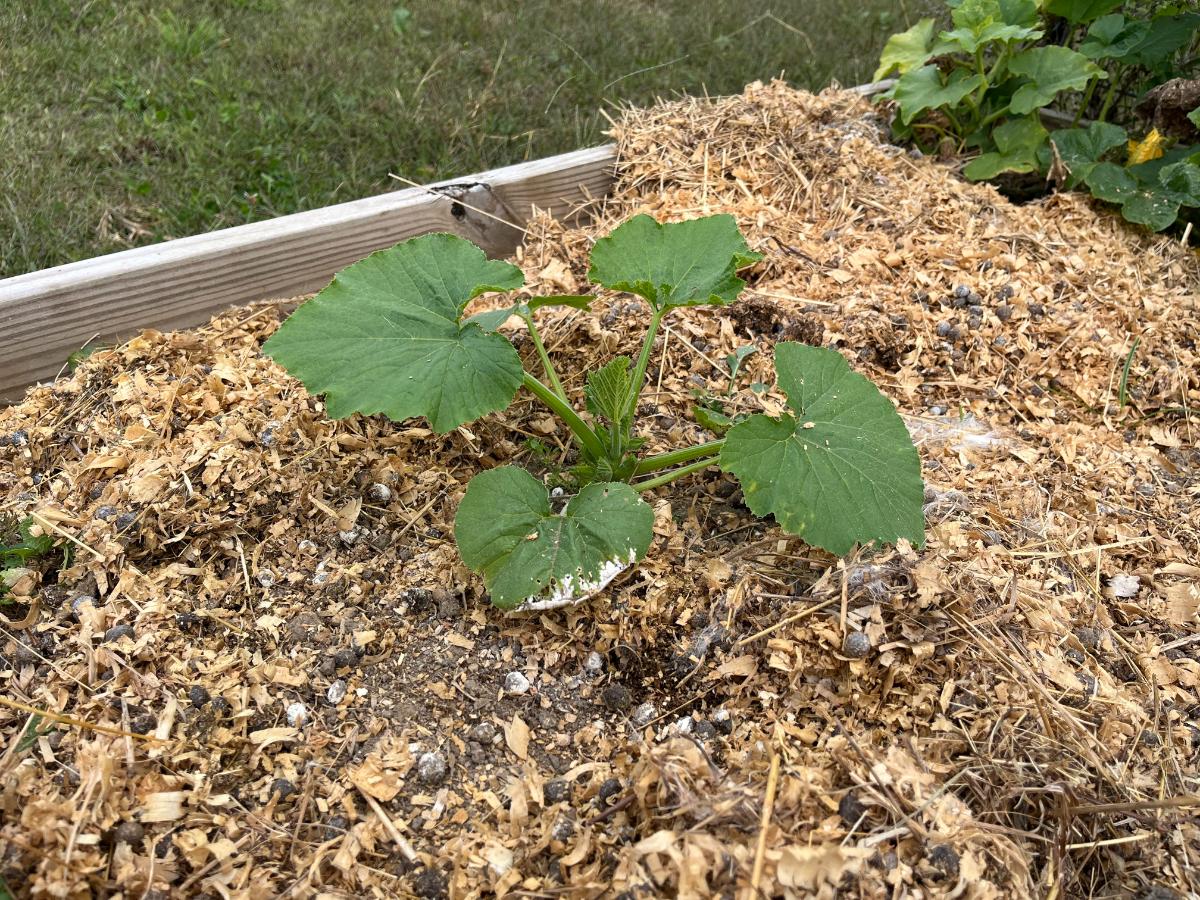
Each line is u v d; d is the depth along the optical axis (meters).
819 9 1.81
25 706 0.54
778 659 0.60
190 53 1.37
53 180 1.10
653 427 0.79
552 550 0.60
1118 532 0.74
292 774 0.56
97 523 0.66
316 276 0.91
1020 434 0.84
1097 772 0.56
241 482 0.69
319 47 1.44
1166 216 1.04
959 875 0.49
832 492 0.61
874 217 1.03
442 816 0.54
